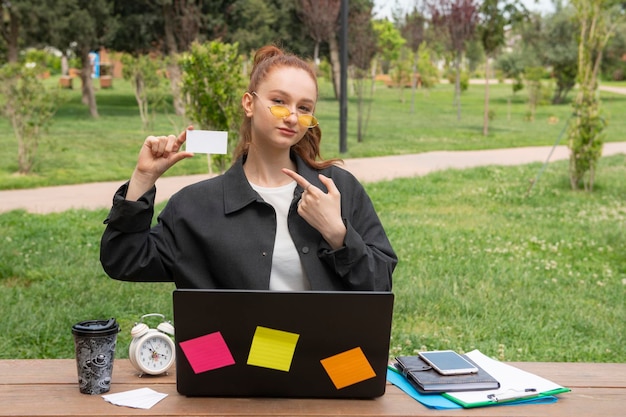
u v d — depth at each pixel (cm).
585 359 476
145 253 242
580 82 1224
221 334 221
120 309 552
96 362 231
